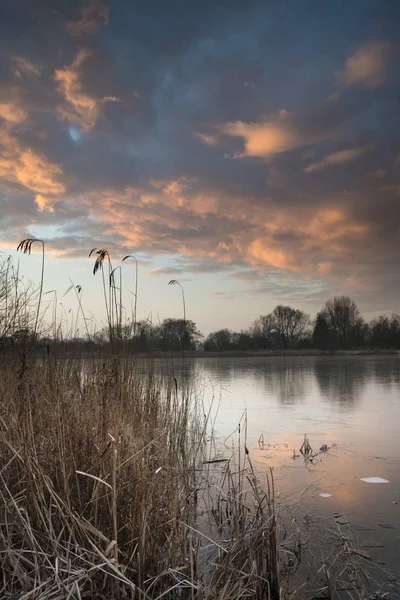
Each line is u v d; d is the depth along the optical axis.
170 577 3.28
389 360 41.94
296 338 87.38
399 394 14.17
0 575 3.07
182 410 6.74
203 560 3.68
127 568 3.03
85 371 5.96
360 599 3.17
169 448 5.03
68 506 3.21
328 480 5.63
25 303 7.50
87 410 4.45
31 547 3.00
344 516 4.53
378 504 4.84
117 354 6.26
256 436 8.19
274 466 6.26
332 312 79.19
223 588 2.93
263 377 21.34
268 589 3.18
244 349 72.44
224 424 9.37
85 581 2.92
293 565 3.65
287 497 5.04
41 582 2.92
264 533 3.46
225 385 17.20
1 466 3.75
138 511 3.39
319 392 14.92
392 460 6.54
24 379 5.39
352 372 24.36
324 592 3.26
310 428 8.89
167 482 3.96
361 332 77.94
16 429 3.97
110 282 6.39
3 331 7.02
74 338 6.82
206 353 64.75
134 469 3.67
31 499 3.37
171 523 3.61
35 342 6.75
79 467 3.76
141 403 6.00
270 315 88.62
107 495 3.34
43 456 3.80
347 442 7.68
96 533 2.98
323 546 3.93
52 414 4.25
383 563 3.65
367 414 10.52
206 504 4.81
